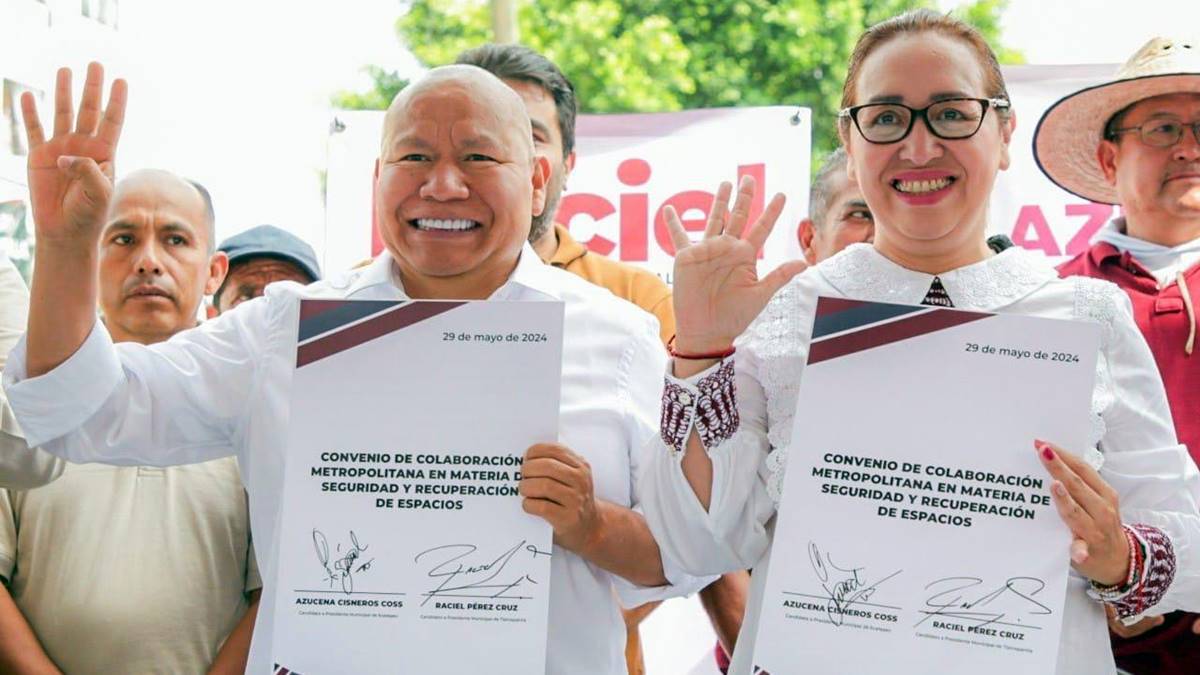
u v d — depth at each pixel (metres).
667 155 4.80
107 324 4.14
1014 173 4.75
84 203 2.77
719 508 2.78
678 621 4.48
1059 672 2.66
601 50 16.23
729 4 16.28
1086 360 2.61
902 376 2.65
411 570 2.79
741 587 3.86
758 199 4.74
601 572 3.05
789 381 2.81
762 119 4.76
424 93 3.05
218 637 3.70
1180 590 2.64
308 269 4.88
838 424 2.65
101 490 3.73
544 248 4.39
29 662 3.55
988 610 2.60
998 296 2.79
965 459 2.62
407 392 2.81
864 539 2.64
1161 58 4.12
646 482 2.89
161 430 3.04
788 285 2.91
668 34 16.25
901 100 2.76
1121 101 4.20
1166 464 2.71
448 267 3.05
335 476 2.80
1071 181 4.45
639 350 3.19
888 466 2.64
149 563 3.67
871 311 2.66
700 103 16.38
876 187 2.80
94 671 3.59
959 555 2.62
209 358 3.06
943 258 2.84
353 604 2.79
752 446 2.80
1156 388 2.77
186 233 4.19
